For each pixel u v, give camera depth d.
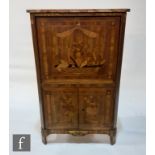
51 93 2.27
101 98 2.29
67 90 2.26
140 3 2.98
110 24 2.01
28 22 3.07
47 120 2.40
